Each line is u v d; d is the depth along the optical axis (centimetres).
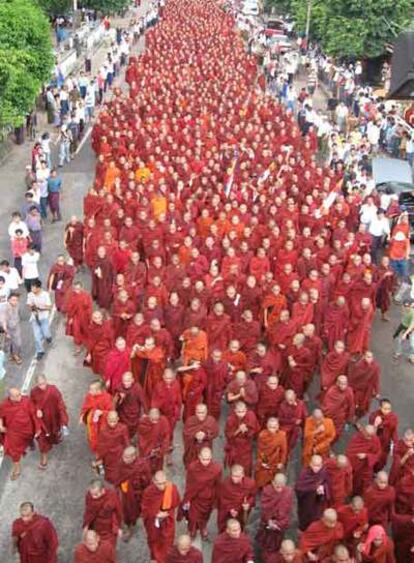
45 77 3441
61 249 2458
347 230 2283
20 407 1377
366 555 1148
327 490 1252
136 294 1894
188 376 1531
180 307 1773
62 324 2003
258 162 2836
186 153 2850
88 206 2367
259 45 6166
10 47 3066
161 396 1458
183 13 7738
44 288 2155
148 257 2102
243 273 2033
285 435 1352
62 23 6119
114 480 1288
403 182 2764
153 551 1230
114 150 2934
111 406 1428
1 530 1329
